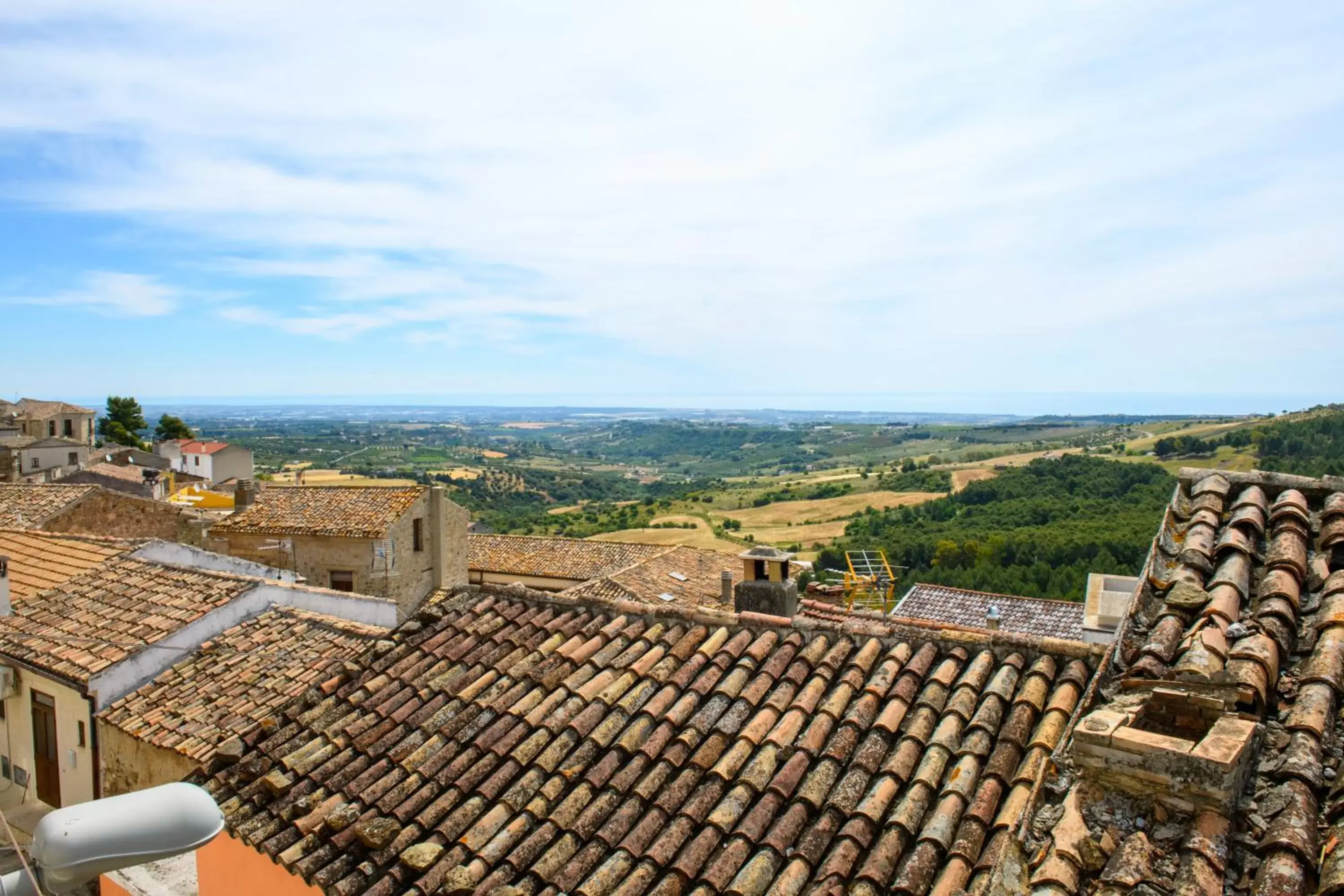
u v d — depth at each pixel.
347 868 5.79
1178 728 4.24
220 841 6.81
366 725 7.18
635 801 5.77
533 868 5.40
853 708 6.12
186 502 50.19
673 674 6.96
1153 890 3.43
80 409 84.56
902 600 26.53
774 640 7.12
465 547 30.59
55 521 24.31
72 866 3.34
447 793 6.21
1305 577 5.31
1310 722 4.06
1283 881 3.28
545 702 6.90
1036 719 5.63
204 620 15.23
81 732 13.78
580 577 33.56
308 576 26.67
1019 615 24.86
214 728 12.34
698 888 4.96
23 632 15.16
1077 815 3.90
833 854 4.89
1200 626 4.87
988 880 3.91
